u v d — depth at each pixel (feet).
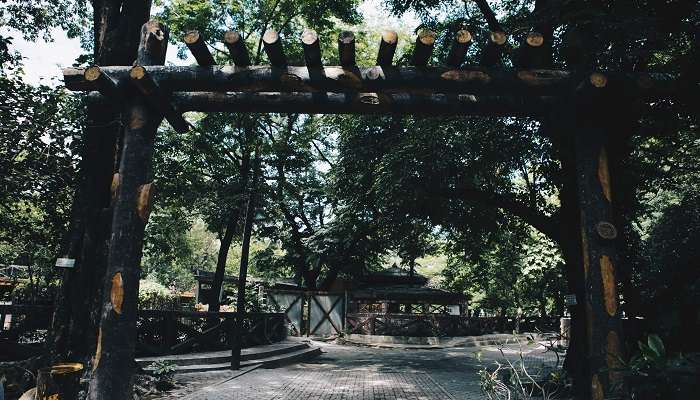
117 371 12.79
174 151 49.62
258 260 86.33
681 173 36.88
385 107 15.31
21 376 23.44
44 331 32.22
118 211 13.82
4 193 30.27
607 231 13.66
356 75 14.51
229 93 15.58
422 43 13.87
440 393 28.89
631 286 28.35
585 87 13.96
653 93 14.39
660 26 19.88
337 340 73.05
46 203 33.09
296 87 14.67
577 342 26.55
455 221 44.62
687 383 11.12
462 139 36.63
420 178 38.52
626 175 27.32
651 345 11.63
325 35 56.18
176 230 57.98
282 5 53.31
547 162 35.06
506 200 36.22
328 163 78.69
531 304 89.71
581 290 27.12
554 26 19.63
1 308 30.30
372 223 56.49
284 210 73.77
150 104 14.62
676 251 39.75
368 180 48.29
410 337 68.69
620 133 21.72
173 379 29.01
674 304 28.25
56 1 44.39
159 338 36.94
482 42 30.91
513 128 35.01
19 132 28.30
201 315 40.75
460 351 61.41
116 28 27.63
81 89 14.51
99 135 26.76
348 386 31.40
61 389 15.11
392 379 35.14
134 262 13.56
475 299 105.50
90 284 25.27
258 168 40.40
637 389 11.63
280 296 80.33
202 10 54.19
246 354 41.09
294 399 26.05
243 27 58.13
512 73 14.47
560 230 30.17
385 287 83.10
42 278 51.70
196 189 51.08
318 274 84.99
